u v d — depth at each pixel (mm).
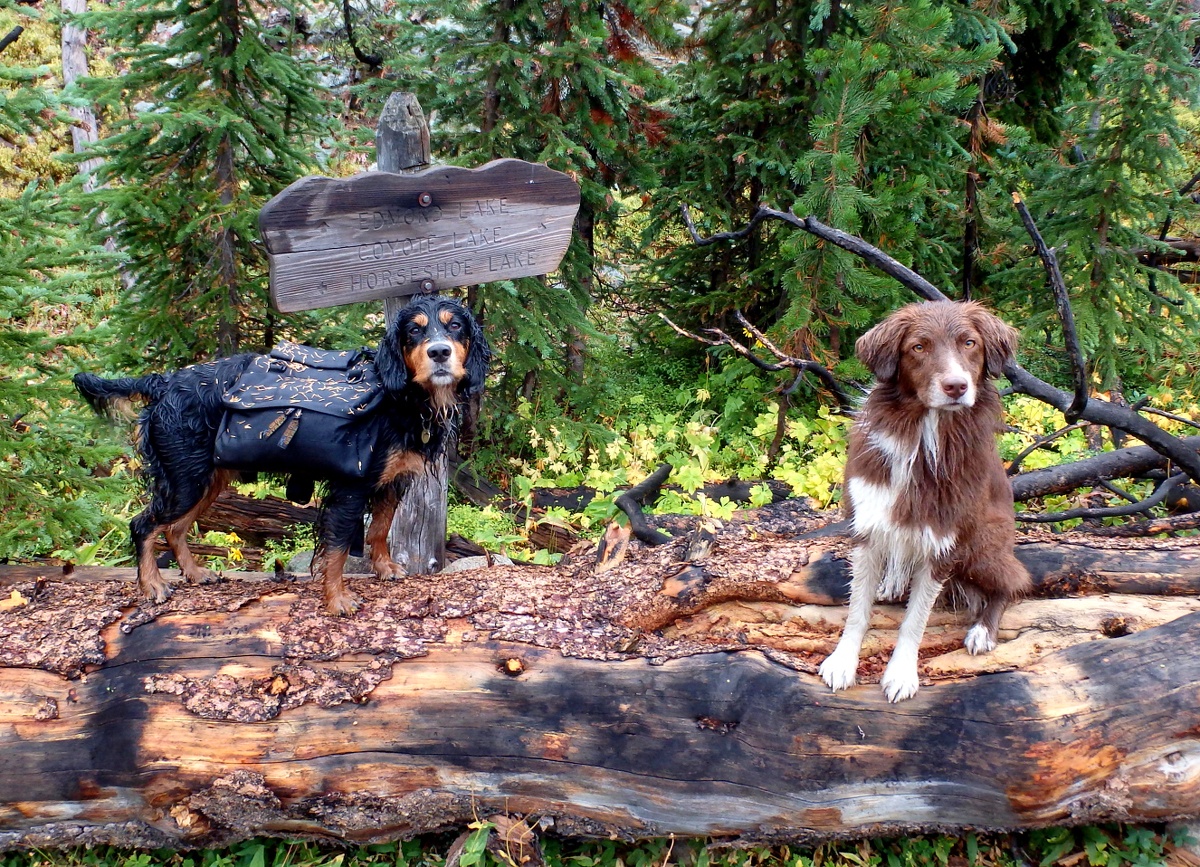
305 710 3084
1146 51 7027
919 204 6637
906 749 3016
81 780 3035
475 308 6223
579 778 3139
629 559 3984
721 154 7457
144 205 5336
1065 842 3213
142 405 3477
